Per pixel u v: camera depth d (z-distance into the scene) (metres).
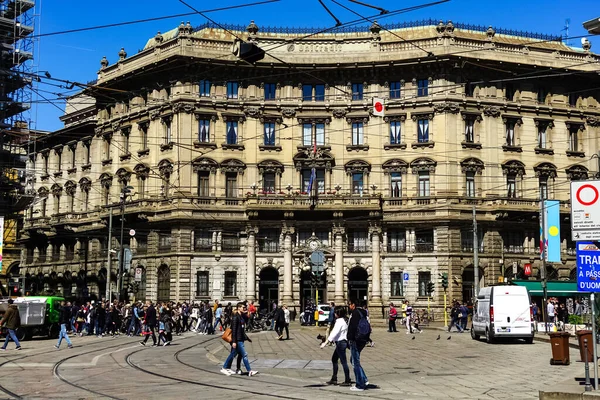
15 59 70.31
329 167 73.25
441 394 19.36
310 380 22.72
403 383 21.95
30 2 72.38
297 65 72.44
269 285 72.25
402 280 71.75
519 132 74.69
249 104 73.44
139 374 23.86
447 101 71.62
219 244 71.81
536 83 75.62
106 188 81.12
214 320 61.22
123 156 78.50
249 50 28.89
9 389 19.97
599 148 77.81
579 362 28.19
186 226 71.19
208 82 73.38
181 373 24.25
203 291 71.25
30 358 29.62
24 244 96.00
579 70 74.94
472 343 40.91
